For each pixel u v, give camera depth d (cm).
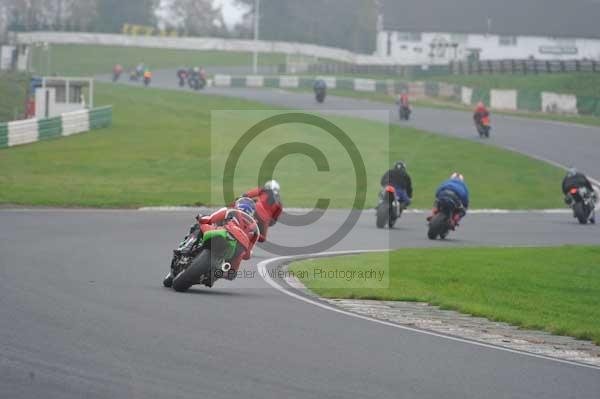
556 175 13300
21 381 2342
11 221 6938
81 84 16962
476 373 2766
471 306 4109
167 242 6025
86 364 2541
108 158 12744
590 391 2653
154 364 2588
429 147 15512
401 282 4759
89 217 7631
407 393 2469
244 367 2622
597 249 6688
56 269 4397
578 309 4366
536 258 6009
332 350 2933
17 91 19925
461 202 7119
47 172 11206
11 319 3055
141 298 3666
